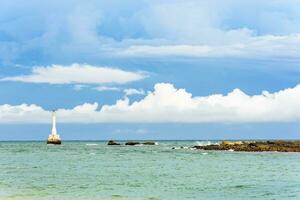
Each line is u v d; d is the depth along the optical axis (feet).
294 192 162.81
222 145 575.79
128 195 153.89
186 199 146.20
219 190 168.35
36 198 144.36
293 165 297.12
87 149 606.55
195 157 395.96
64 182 192.34
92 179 206.18
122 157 399.65
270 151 506.07
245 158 379.76
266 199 145.79
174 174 233.96
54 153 482.28
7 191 161.27
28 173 235.20
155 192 162.20
